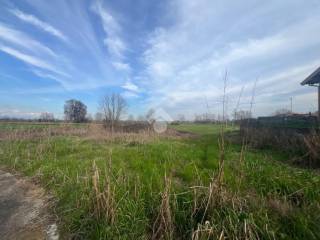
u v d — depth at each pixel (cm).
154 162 527
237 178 341
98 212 264
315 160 489
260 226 225
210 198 260
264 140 757
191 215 256
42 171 495
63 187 378
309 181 342
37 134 1102
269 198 284
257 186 339
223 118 317
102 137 1041
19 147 799
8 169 576
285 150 635
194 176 396
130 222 255
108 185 276
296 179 355
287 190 323
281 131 827
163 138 1105
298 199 301
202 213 262
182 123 3325
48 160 578
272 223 229
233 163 466
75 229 263
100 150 705
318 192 302
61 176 435
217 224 229
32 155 658
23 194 400
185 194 304
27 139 983
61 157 619
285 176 371
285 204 262
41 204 352
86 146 791
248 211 243
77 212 284
